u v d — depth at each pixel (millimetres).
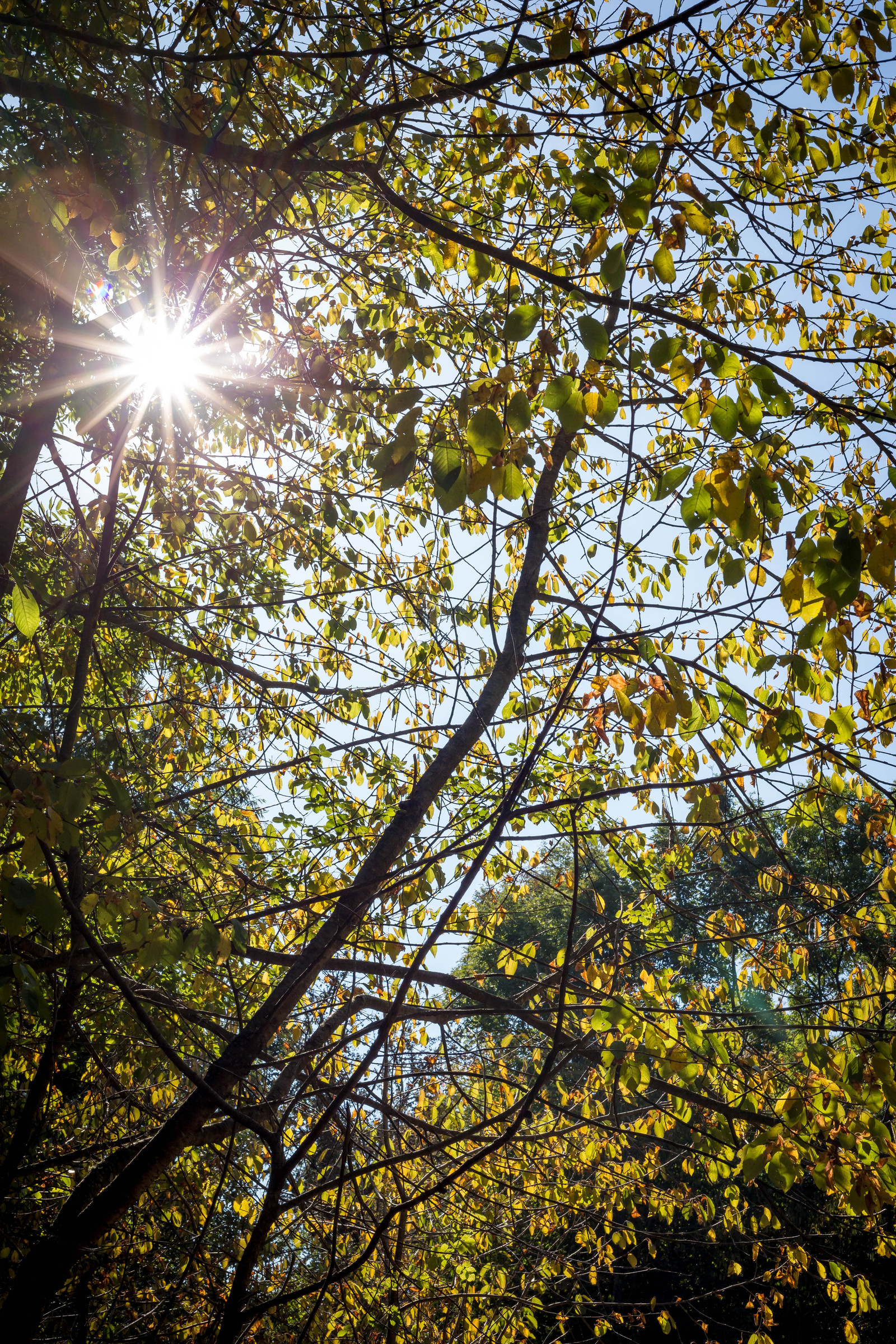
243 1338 4039
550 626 5168
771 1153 3223
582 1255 6273
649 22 4105
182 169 3281
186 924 2850
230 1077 3830
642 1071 3346
